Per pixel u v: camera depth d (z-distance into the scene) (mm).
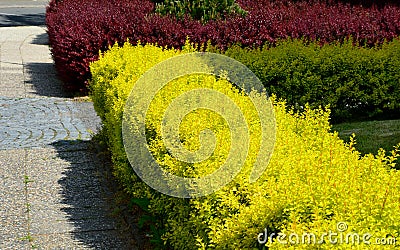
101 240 4875
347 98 8727
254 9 13055
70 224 5168
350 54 8586
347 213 2793
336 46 8898
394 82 8641
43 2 29562
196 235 3740
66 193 5859
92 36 10445
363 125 8219
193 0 11688
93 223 5195
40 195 5793
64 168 6574
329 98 8578
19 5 27938
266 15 10992
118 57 7156
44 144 7492
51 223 5180
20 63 13461
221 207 3551
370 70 8617
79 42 10453
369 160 3574
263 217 3068
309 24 10438
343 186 3076
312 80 8484
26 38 17609
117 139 5539
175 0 11891
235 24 10484
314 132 4496
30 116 9008
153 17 11008
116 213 5367
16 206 5520
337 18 11109
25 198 5711
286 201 3039
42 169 6523
